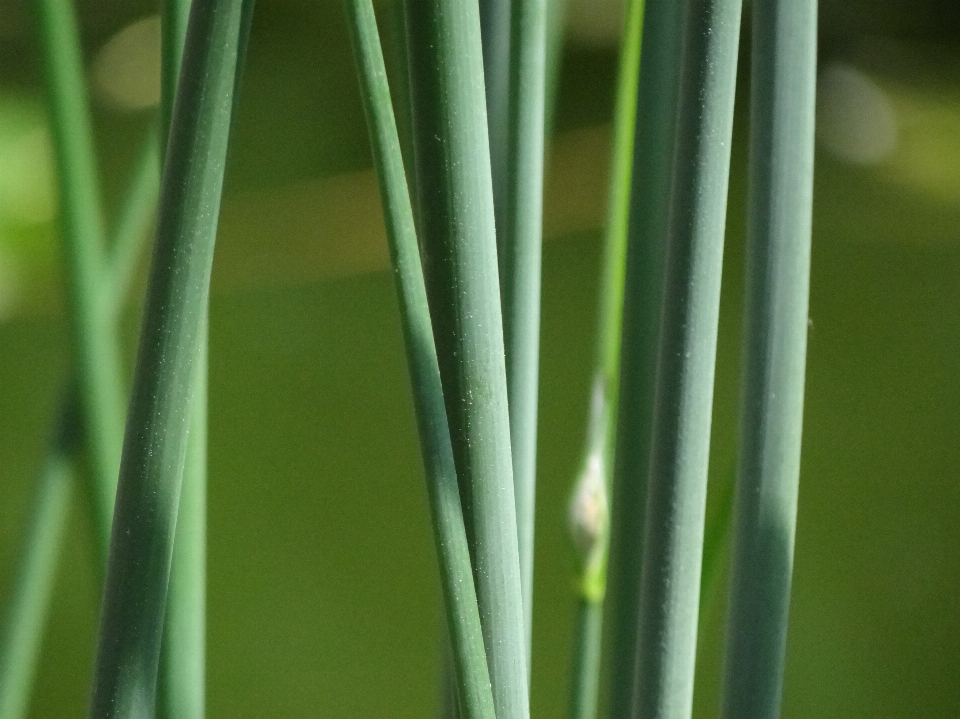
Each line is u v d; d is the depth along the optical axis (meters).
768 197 0.33
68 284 0.36
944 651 0.86
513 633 0.32
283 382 1.21
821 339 1.23
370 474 1.09
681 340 0.33
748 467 0.33
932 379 1.17
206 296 0.32
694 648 0.33
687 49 0.32
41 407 1.14
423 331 0.31
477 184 0.31
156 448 0.32
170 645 0.35
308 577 0.97
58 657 0.87
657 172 0.35
